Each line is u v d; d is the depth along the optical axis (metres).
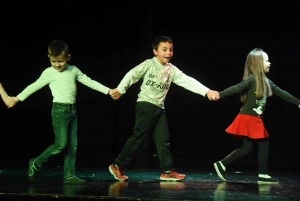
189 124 7.17
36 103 7.27
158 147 4.52
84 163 5.82
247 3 6.90
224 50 7.01
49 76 4.17
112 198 3.42
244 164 6.30
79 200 3.44
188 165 5.98
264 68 4.64
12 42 7.13
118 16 7.22
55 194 3.47
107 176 4.68
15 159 6.05
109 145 7.35
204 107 7.11
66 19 7.18
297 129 6.80
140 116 4.45
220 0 6.98
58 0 7.13
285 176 5.07
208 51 7.05
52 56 4.08
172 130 7.21
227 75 7.00
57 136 4.12
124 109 7.35
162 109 4.54
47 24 7.14
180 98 7.18
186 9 7.08
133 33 7.22
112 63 7.28
